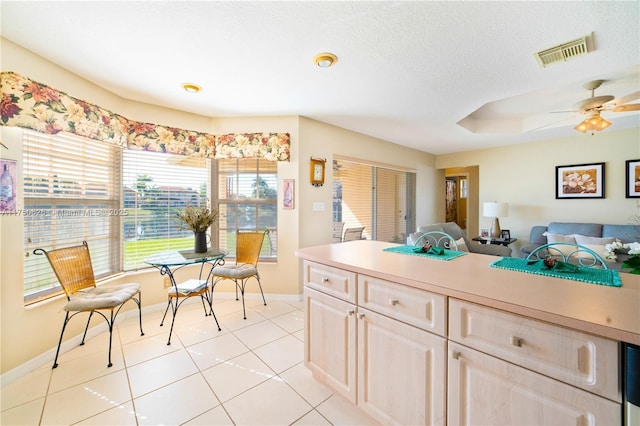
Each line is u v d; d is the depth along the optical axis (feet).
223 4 4.62
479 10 4.70
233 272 8.82
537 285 3.52
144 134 9.01
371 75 7.13
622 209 12.37
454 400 3.47
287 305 10.05
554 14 4.78
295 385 5.65
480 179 16.63
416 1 4.53
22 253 6.06
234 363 6.41
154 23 5.12
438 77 7.22
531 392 2.88
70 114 6.84
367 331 4.52
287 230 10.53
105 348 7.06
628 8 4.58
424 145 15.58
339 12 4.81
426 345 3.74
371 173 14.06
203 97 8.63
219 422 4.70
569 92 9.31
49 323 6.59
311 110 9.82
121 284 8.30
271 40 5.64
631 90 9.02
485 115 12.25
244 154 10.31
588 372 2.55
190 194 10.36
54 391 5.44
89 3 4.60
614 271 4.09
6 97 5.62
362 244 7.07
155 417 4.80
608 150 12.65
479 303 3.18
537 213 14.61
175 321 8.68
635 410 2.28
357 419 4.78
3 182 5.73
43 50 6.02
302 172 10.61
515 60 6.34
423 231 11.75
